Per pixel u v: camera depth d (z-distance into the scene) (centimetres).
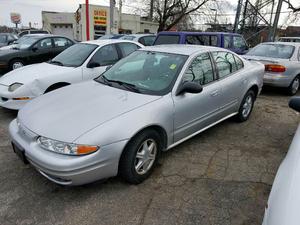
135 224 253
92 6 2828
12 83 500
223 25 2884
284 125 511
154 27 3853
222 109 435
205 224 255
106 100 317
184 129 362
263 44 812
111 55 608
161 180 320
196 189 305
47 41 1016
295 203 156
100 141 262
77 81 549
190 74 368
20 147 287
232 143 424
